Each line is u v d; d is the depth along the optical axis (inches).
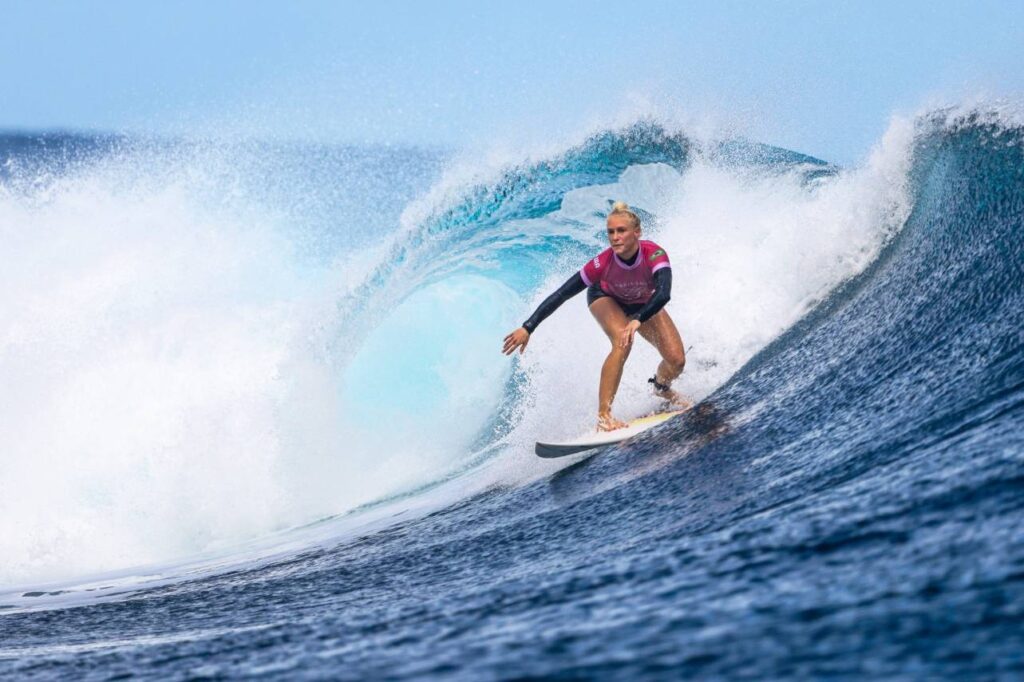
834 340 266.2
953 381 183.2
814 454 181.2
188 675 115.8
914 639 65.7
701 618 84.4
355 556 244.5
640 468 231.1
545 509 227.0
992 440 129.5
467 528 237.5
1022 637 61.5
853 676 60.7
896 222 328.8
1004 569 76.2
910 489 117.4
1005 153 305.6
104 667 134.0
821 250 331.9
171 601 226.8
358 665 98.6
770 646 70.7
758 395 252.4
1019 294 213.2
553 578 132.5
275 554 294.5
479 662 85.8
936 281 258.7
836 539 103.8
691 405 273.4
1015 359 173.9
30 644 186.1
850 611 75.5
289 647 125.1
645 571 117.0
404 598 159.8
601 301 274.5
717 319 325.7
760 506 152.5
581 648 82.5
